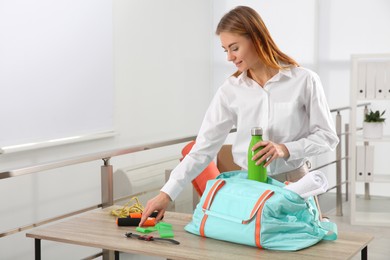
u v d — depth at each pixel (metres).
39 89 4.53
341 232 2.26
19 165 4.40
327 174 6.79
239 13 2.21
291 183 2.17
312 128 2.32
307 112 2.35
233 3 6.91
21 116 4.38
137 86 5.63
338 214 5.64
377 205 6.07
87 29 4.95
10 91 4.29
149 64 5.80
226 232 2.13
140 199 5.40
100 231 2.34
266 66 2.32
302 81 2.29
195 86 6.60
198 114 6.68
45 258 4.66
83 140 4.94
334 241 2.15
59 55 4.69
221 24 2.24
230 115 2.44
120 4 5.36
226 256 2.00
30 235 2.33
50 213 4.70
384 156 6.51
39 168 2.74
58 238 2.26
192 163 2.38
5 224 4.33
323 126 2.29
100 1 5.08
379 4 6.53
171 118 6.18
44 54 4.56
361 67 5.23
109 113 5.25
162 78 6.00
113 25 5.26
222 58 6.94
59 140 4.69
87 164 5.05
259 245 2.06
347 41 6.66
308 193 2.09
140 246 2.13
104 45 5.15
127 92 5.49
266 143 2.17
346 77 6.69
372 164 5.32
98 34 5.07
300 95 2.29
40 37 4.52
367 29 6.59
